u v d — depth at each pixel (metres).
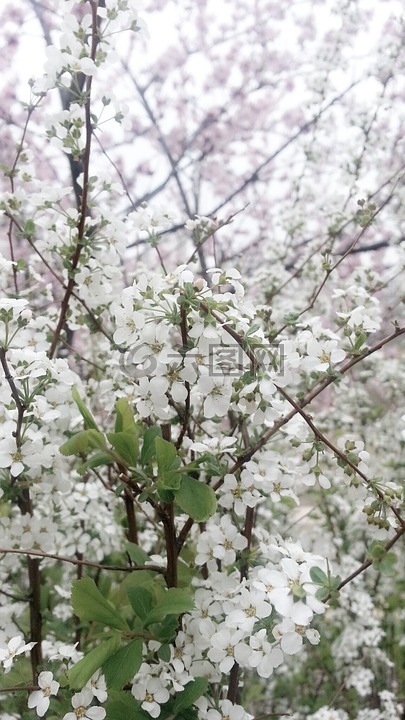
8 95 0.67
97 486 0.39
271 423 0.29
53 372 0.29
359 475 0.29
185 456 0.33
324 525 0.51
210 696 0.29
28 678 0.31
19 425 0.28
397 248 0.46
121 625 0.27
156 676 0.27
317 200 0.58
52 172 0.70
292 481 0.30
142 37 0.31
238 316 0.26
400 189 0.48
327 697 0.52
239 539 0.29
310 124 0.69
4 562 0.33
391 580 0.54
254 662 0.26
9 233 0.36
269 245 0.52
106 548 0.38
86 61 0.30
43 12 0.63
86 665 0.26
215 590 0.29
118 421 0.28
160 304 0.26
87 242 0.33
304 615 0.25
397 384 0.56
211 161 0.76
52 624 0.38
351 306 0.40
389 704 0.45
